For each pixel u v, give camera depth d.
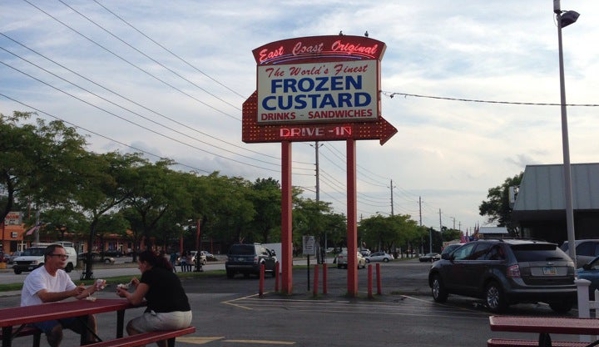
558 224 35.84
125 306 7.62
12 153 23.14
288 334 11.19
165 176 33.62
